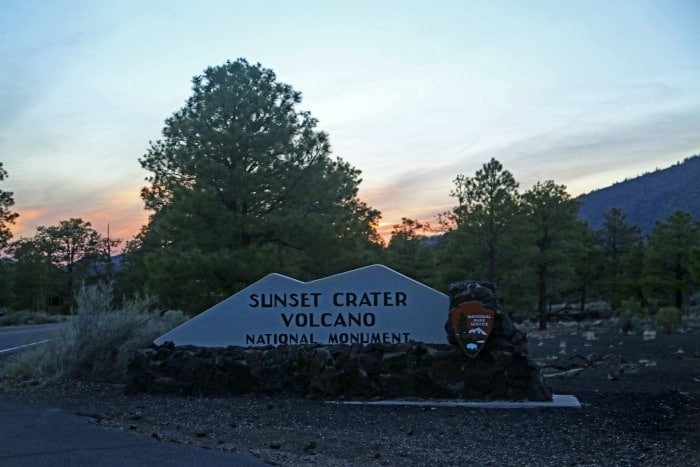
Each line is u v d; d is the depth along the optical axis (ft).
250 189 76.18
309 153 81.05
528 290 137.39
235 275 71.41
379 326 41.81
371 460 25.25
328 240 78.74
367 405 36.70
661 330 98.99
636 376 48.26
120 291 173.27
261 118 80.18
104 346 46.32
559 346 77.97
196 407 35.88
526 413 34.53
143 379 40.27
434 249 165.17
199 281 72.08
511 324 38.55
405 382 37.73
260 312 43.16
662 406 35.94
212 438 28.53
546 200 139.33
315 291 42.65
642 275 167.32
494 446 27.55
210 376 39.96
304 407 36.17
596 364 56.34
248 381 39.81
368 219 114.52
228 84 79.36
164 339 43.39
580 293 204.23
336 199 86.99
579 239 157.48
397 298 41.78
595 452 26.32
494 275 126.21
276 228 76.38
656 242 157.38
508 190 125.49
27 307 223.10
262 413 34.47
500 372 37.17
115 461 23.80
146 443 26.73
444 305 41.29
